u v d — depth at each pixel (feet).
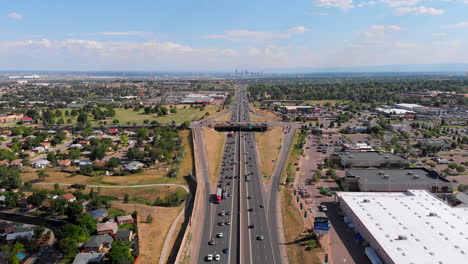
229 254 478.59
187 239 519.19
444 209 554.05
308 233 532.32
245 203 645.92
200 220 581.94
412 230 485.56
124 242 505.66
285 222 569.64
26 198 655.76
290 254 477.36
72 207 571.69
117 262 439.63
